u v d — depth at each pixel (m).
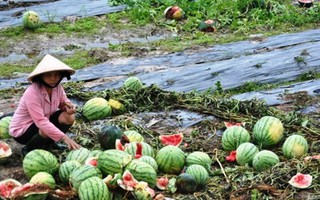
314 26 12.16
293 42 11.15
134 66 10.25
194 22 12.17
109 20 12.36
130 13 12.65
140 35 11.76
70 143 6.88
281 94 9.05
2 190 6.33
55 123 7.12
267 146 7.41
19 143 7.37
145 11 12.48
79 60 10.54
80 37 11.62
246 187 6.50
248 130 7.80
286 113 8.45
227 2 12.89
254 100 8.31
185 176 6.56
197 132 7.82
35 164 6.64
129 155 6.54
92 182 6.19
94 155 6.84
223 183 6.77
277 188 6.57
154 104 8.45
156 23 12.20
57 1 13.40
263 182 6.61
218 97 8.98
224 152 7.35
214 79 9.74
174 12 12.39
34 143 7.11
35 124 7.01
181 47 11.04
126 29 12.00
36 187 6.22
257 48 10.92
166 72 9.94
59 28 11.90
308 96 8.94
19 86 9.51
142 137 7.41
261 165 6.89
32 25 11.76
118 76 9.90
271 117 7.50
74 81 9.61
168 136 7.54
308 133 7.69
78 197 6.32
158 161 6.92
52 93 6.98
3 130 7.65
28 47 11.15
